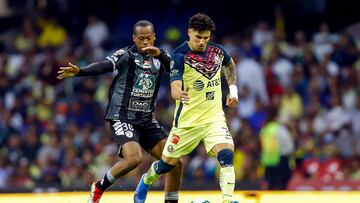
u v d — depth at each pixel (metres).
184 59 28.08
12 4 71.38
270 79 56.78
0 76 61.81
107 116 29.95
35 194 37.72
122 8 68.38
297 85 56.41
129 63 29.44
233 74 29.27
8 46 66.94
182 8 67.19
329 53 58.41
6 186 47.75
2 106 59.66
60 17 68.94
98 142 53.75
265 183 46.00
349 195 36.00
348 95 55.19
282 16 65.00
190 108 28.42
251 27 65.44
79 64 62.22
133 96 29.66
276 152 45.81
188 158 51.53
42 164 54.06
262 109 54.69
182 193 36.59
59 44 65.94
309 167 50.84
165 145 29.22
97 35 64.38
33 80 61.19
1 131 56.94
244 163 50.25
